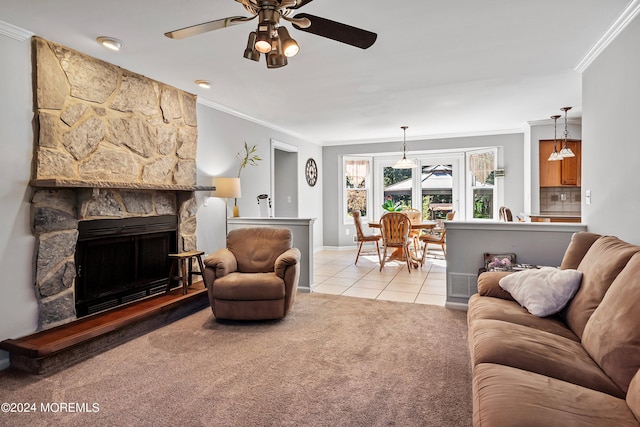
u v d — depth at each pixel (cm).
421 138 730
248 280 331
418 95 435
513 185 660
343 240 820
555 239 352
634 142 246
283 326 329
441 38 279
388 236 580
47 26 255
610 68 282
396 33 270
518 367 152
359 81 381
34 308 269
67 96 290
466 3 229
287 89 407
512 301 245
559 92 425
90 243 314
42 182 262
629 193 254
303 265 454
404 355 267
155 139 373
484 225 372
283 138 653
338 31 194
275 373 240
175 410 198
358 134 705
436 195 789
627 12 240
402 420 187
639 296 145
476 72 357
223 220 484
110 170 326
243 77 367
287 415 192
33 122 270
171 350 278
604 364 148
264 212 588
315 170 786
